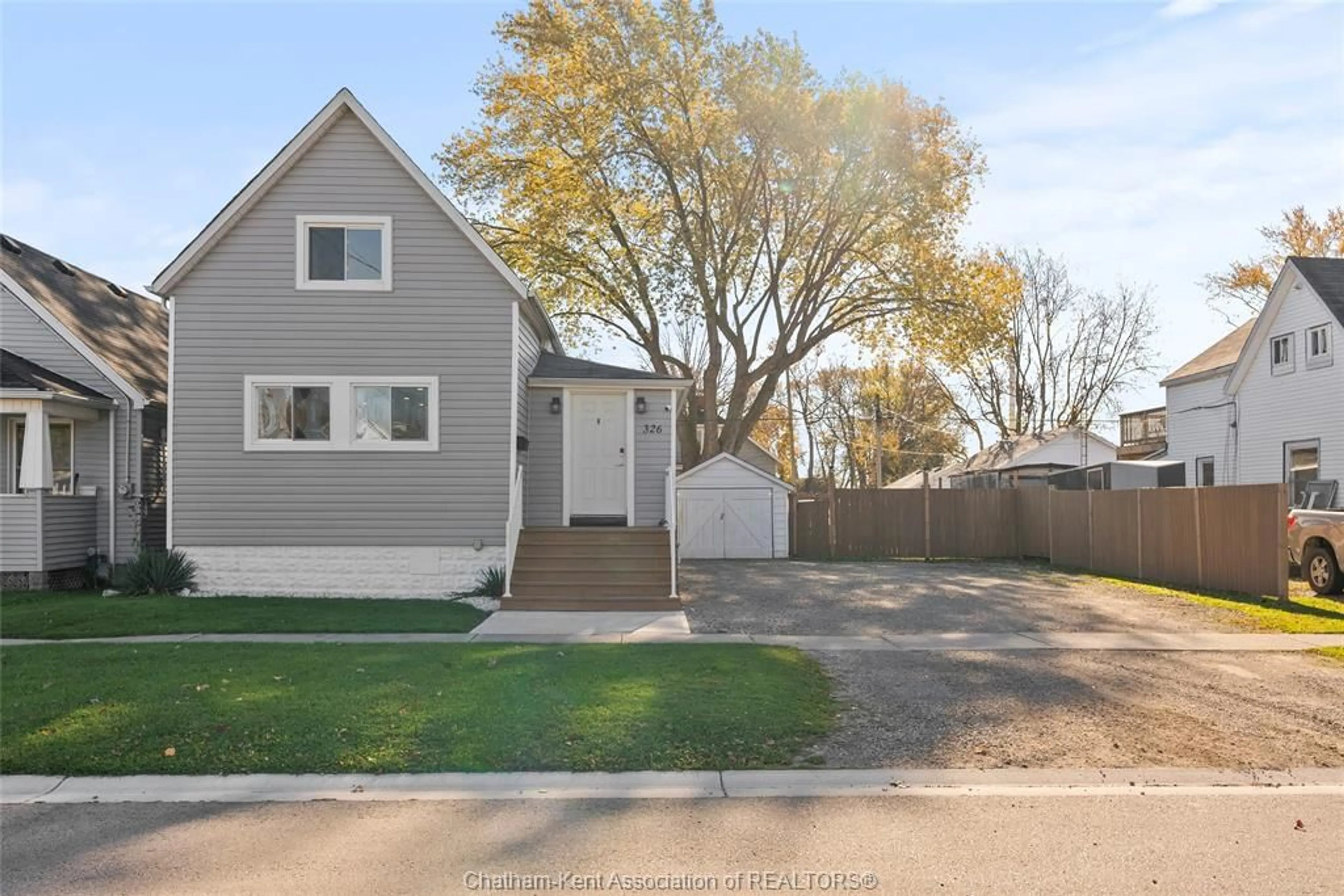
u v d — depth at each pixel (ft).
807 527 82.33
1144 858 16.80
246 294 53.16
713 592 55.26
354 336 53.47
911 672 32.86
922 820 18.86
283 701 26.81
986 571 68.18
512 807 19.62
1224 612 46.14
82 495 58.44
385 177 53.72
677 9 90.27
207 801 20.08
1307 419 75.51
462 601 50.31
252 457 52.90
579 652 35.12
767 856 16.89
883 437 194.49
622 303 98.32
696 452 101.81
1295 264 75.97
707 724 25.07
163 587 52.16
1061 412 167.84
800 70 90.48
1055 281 167.12
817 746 24.02
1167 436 102.12
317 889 15.46
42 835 17.99
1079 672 32.89
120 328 67.82
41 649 35.70
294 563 52.85
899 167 91.97
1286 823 18.76
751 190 94.17
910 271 97.30
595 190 91.40
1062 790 20.93
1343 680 31.68
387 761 22.26
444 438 53.47
